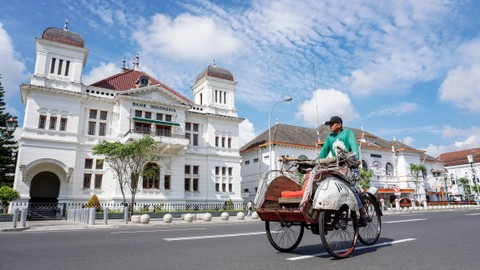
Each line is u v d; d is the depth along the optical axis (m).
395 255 4.98
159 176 30.70
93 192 28.36
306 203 4.68
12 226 14.98
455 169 75.06
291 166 5.75
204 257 5.01
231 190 35.81
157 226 15.93
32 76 27.09
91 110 30.08
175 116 32.59
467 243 6.29
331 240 5.15
